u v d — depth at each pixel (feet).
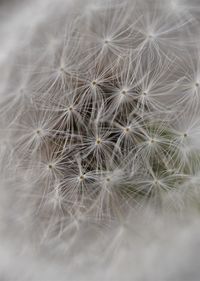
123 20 0.36
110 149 0.34
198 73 0.35
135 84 0.35
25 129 0.36
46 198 0.35
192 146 0.35
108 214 0.35
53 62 0.36
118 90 0.34
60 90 0.35
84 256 0.37
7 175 0.36
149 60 0.35
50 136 0.35
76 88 0.35
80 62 0.35
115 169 0.34
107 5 0.37
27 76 0.36
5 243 0.38
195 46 0.36
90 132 0.35
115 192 0.35
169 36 0.36
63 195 0.35
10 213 0.37
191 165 0.35
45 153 0.35
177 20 0.36
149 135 0.35
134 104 0.35
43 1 0.39
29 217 0.37
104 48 0.35
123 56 0.35
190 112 0.35
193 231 0.38
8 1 0.42
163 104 0.35
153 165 0.35
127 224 0.36
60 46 0.36
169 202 0.36
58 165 0.35
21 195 0.36
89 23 0.36
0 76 0.38
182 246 0.38
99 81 0.35
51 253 0.37
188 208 0.36
